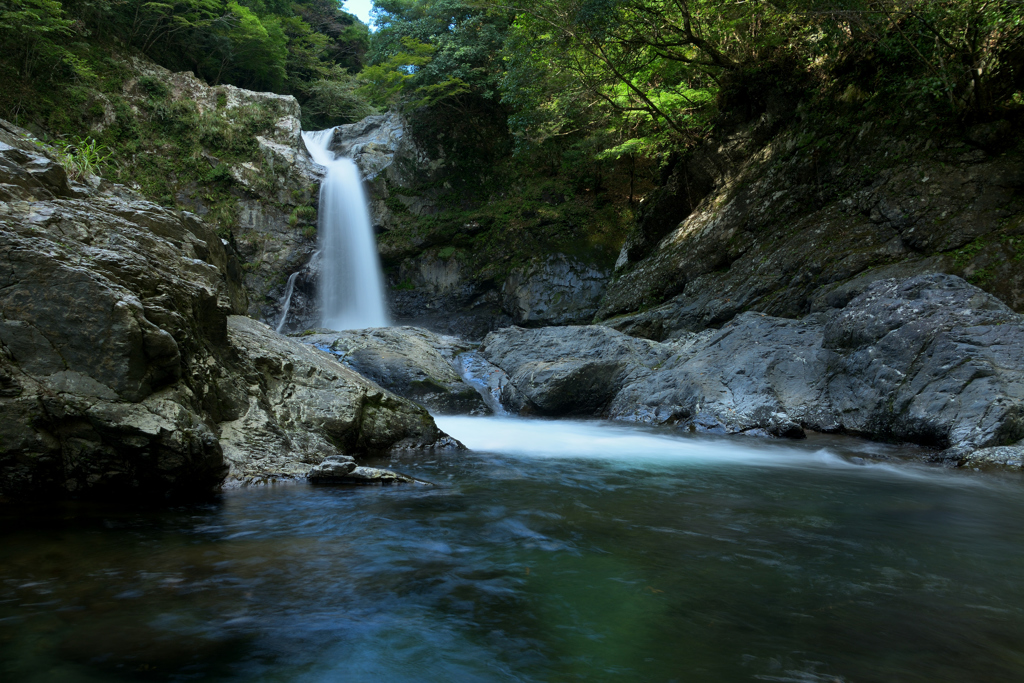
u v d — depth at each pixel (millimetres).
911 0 11750
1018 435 6457
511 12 19734
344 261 22250
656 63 17750
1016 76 11133
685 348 11281
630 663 2129
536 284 20156
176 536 3402
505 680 2021
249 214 21578
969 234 10695
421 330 14031
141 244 4973
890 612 2590
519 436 8320
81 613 2410
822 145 14078
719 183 16656
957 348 7504
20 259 3961
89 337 4000
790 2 13875
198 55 26734
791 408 8805
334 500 4312
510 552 3291
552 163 22938
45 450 3918
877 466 6367
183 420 4180
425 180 23562
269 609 2514
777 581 2936
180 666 2057
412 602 2623
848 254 11922
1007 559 3305
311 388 6273
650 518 4070
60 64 19875
